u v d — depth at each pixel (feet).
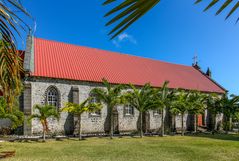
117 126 108.68
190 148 69.62
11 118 67.67
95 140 84.28
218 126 151.12
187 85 142.10
